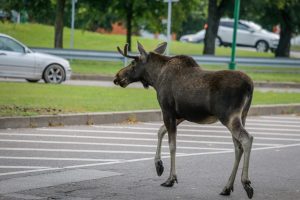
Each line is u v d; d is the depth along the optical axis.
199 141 26.33
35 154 22.12
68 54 54.59
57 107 30.48
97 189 17.55
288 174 20.45
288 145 26.30
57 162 20.97
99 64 57.94
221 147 25.05
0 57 42.84
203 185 18.45
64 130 27.30
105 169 20.16
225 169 20.81
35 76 43.66
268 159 23.00
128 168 20.39
